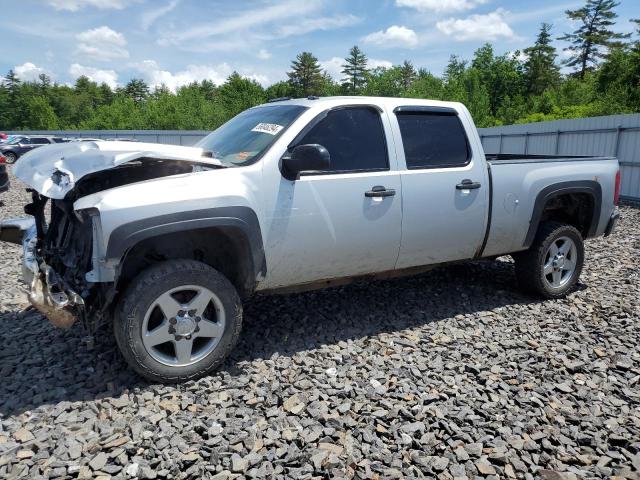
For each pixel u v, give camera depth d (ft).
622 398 10.82
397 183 13.25
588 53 256.93
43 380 10.85
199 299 10.82
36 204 12.65
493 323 14.69
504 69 256.73
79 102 405.80
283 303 15.79
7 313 14.78
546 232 16.15
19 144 93.15
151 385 10.61
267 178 11.62
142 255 11.05
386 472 8.33
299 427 9.43
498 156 20.92
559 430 9.61
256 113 14.44
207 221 10.55
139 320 10.21
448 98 220.84
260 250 11.50
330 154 12.62
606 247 25.02
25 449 8.61
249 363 11.83
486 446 9.10
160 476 8.11
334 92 350.84
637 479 8.36
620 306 16.12
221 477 8.09
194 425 9.36
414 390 10.77
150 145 11.60
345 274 13.35
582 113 143.74
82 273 10.69
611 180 17.38
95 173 11.04
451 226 14.28
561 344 13.34
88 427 9.25
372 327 14.14
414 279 18.53
